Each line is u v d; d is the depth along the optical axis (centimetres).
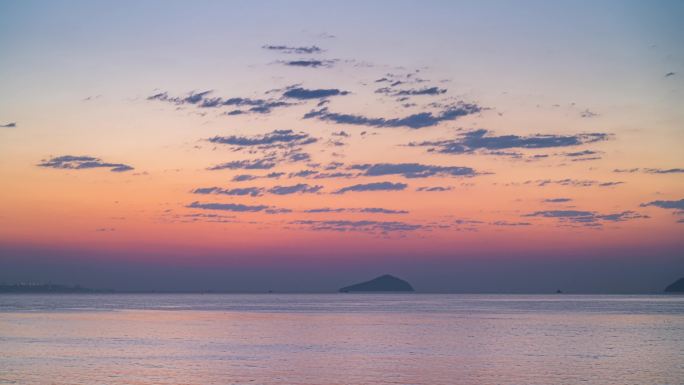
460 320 12731
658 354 6812
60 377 5328
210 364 6047
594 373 5559
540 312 16775
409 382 5150
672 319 13050
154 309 18850
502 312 16900
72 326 10869
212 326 10956
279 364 6072
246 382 5131
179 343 7925
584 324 11431
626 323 11762
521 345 7712
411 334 9281
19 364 6050
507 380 5241
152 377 5338
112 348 7356
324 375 5447
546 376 5416
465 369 5775
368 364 6081
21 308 19375
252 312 16688
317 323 11781
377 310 18375
